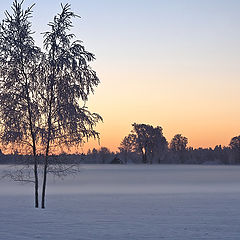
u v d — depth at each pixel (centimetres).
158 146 12912
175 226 1296
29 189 3447
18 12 2073
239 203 2091
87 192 3158
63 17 2125
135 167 11762
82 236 1117
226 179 5500
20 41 2042
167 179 5531
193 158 16450
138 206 1959
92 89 2100
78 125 2030
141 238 1093
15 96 2038
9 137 1980
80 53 2095
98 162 15288
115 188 3656
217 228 1258
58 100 2022
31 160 2058
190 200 2302
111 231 1197
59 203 2156
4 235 1128
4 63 2033
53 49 2083
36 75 2064
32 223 1351
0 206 1980
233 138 15562
